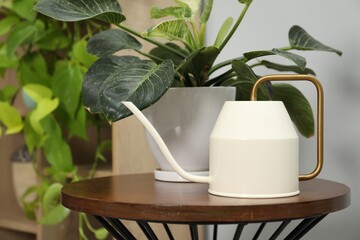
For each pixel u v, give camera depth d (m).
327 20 1.17
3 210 1.82
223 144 0.76
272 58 1.24
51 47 1.45
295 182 0.76
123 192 0.81
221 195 0.76
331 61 1.17
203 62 0.89
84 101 0.86
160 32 0.86
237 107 0.76
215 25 1.32
